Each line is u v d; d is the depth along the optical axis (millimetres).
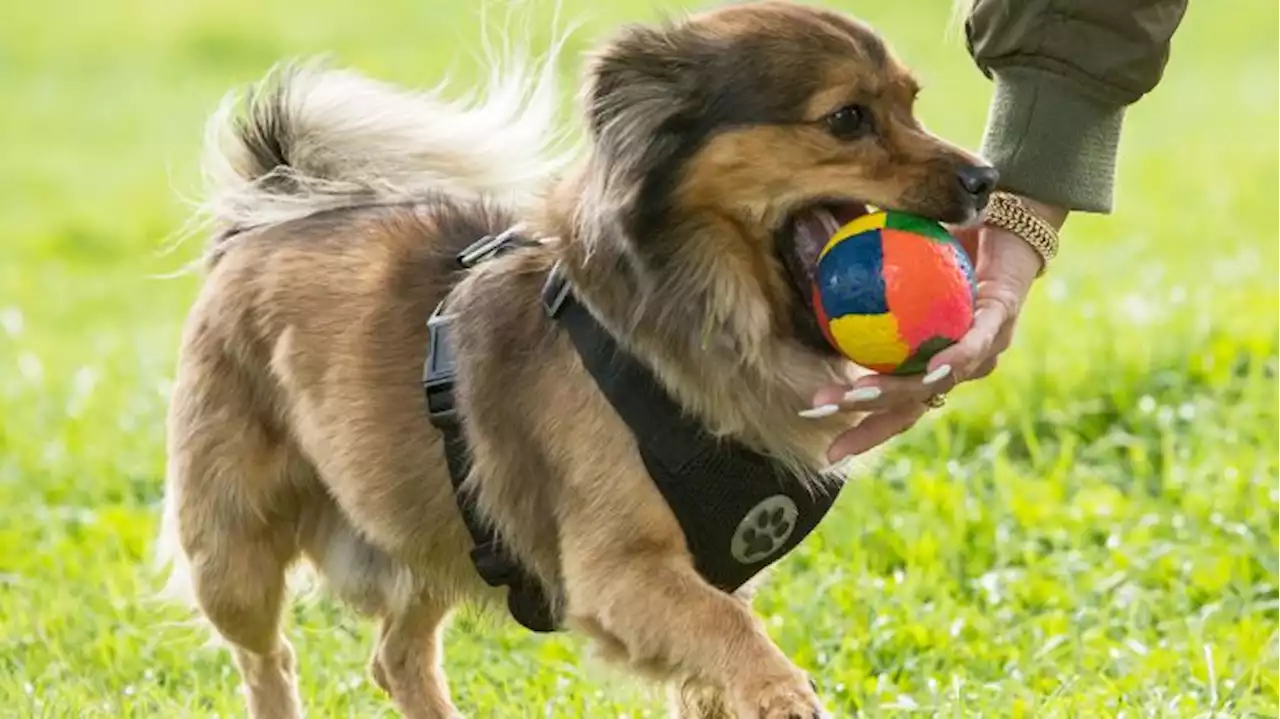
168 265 24812
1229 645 10219
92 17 43688
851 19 7965
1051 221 8094
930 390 7355
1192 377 14656
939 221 7594
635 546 7910
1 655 11055
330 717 10250
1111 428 14055
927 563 11812
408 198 9641
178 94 36094
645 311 7773
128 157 31422
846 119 7680
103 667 10945
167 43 40688
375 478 8898
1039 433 14172
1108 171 8117
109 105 35594
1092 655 10227
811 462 8031
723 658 7582
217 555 9750
